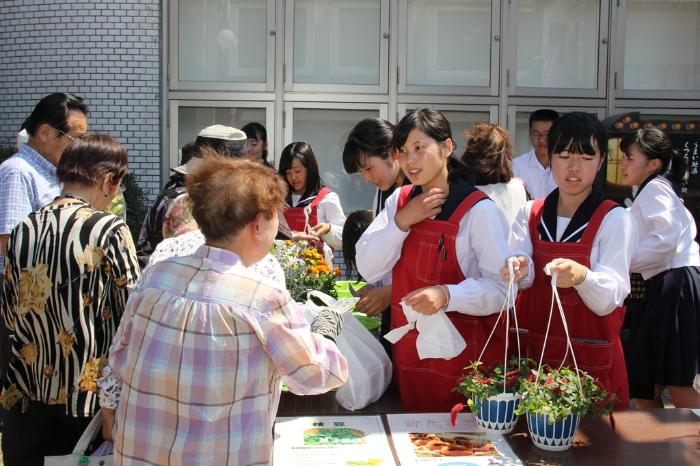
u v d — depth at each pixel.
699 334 3.22
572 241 2.21
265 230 1.53
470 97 6.27
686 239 3.29
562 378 1.88
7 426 2.27
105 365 2.14
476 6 6.25
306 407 2.22
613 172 4.94
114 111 5.92
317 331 1.78
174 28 6.09
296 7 6.14
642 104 6.38
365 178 3.09
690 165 5.20
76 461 1.86
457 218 2.11
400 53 6.20
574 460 1.79
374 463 1.75
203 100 6.13
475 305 2.03
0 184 2.86
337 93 6.19
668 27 6.41
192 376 1.43
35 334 2.15
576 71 6.38
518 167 4.67
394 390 2.41
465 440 1.88
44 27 5.90
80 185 2.26
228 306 1.45
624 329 4.45
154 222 3.09
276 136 6.20
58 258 2.12
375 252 2.21
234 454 1.45
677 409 2.16
